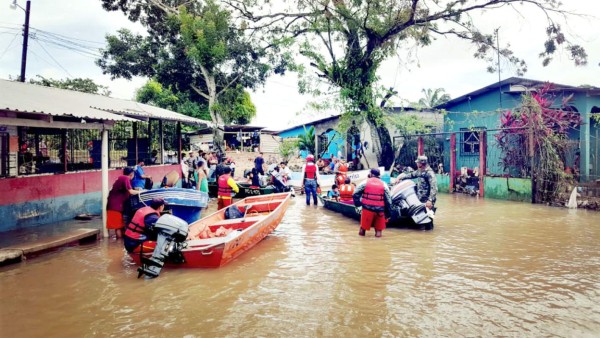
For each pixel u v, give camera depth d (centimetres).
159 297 573
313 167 1477
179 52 3009
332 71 2192
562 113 1487
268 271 688
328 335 451
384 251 817
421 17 2077
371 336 448
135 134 1524
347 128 2256
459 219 1166
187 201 941
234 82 3183
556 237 919
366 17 2009
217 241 736
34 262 755
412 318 494
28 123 838
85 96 1438
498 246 846
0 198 987
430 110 2425
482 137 1653
